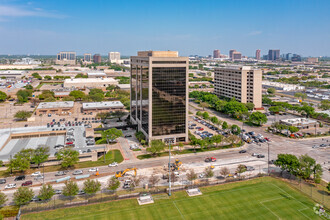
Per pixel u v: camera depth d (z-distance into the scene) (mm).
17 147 153000
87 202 102750
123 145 171250
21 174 128375
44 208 98625
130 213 96125
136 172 131625
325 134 194000
